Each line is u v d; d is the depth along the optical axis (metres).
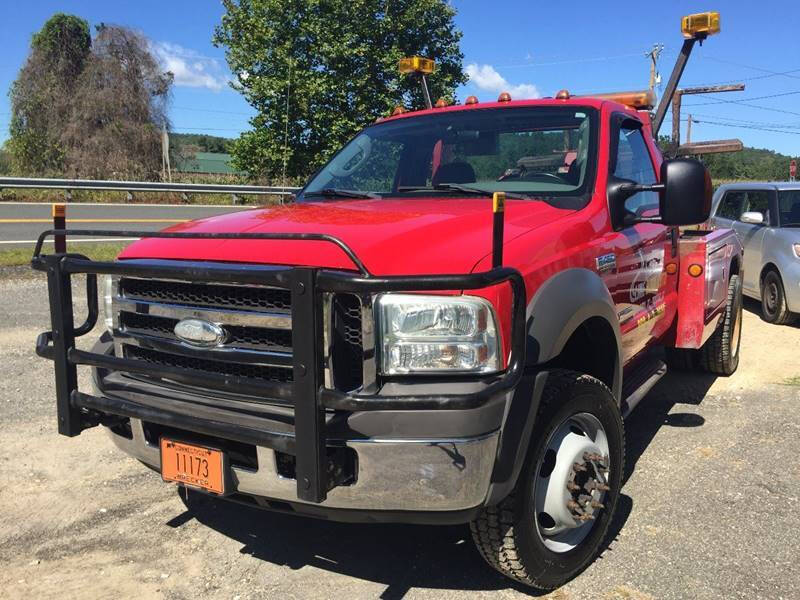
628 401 3.91
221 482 2.72
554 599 3.00
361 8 23.03
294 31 23.05
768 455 4.52
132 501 3.91
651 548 3.39
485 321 2.52
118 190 22.03
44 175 36.56
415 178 4.10
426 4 23.36
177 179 34.78
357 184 4.21
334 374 2.47
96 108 37.12
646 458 4.49
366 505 2.53
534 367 2.82
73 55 38.53
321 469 2.38
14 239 14.16
